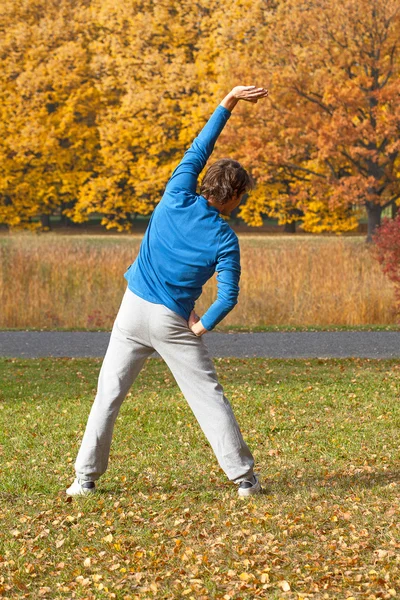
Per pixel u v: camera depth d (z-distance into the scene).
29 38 89.81
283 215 81.62
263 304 30.64
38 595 6.85
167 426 13.61
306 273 32.94
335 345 24.27
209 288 32.03
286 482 10.05
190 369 8.95
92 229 99.81
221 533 8.09
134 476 10.47
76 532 8.22
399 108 60.31
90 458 9.34
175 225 8.68
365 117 66.31
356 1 63.56
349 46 65.12
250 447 12.07
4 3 91.44
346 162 67.38
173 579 7.06
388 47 65.56
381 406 14.94
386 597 6.51
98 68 87.06
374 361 21.33
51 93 88.31
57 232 93.00
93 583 7.01
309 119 64.81
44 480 10.27
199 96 81.19
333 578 6.93
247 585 6.84
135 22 82.75
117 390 9.18
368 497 9.23
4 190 90.44
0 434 13.15
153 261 8.78
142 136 84.56
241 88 9.26
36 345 25.11
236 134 66.69
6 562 7.43
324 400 15.62
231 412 9.15
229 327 28.28
